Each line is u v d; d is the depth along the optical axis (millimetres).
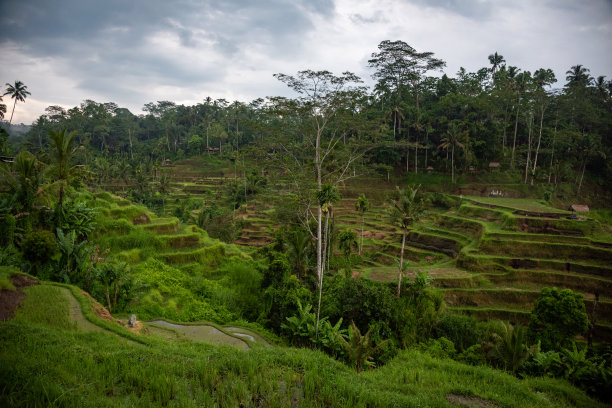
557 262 33906
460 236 44906
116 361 9477
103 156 106500
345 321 25328
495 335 20328
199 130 115562
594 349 21531
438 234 47156
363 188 70438
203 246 35656
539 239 37438
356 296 24891
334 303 25969
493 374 13977
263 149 35500
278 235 35719
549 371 17625
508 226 41125
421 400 9852
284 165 34906
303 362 11234
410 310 25391
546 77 80500
